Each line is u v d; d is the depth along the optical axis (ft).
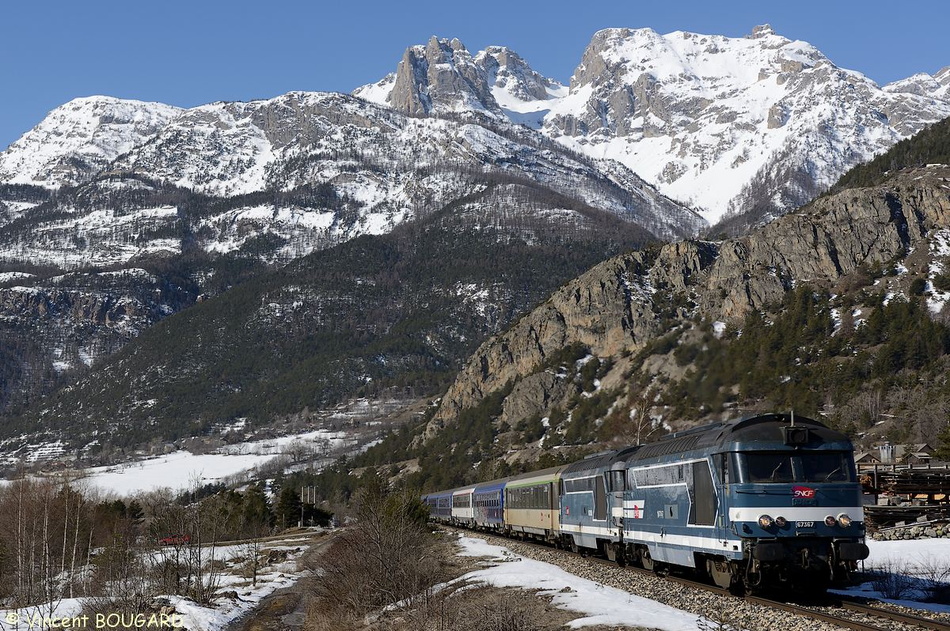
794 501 85.87
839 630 69.10
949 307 446.19
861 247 536.01
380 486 231.71
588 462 145.28
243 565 219.20
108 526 284.82
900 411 360.07
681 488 99.81
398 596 114.42
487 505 241.96
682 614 77.15
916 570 104.27
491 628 79.15
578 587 98.73
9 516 217.15
